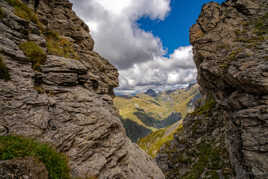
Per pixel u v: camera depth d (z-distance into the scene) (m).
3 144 6.45
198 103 77.81
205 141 43.00
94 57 31.53
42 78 13.51
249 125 19.69
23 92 10.56
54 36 21.23
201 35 34.47
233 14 30.83
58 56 17.75
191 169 39.03
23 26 14.70
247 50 23.28
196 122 53.09
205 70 28.52
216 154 34.59
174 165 49.88
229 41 27.38
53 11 27.31
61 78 14.95
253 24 27.33
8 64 10.84
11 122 8.43
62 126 11.39
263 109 18.47
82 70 18.50
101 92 26.41
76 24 30.86
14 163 5.46
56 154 8.56
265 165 17.20
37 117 10.05
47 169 7.10
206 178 31.11
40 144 8.28
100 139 13.82
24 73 11.79
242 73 20.22
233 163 24.84
